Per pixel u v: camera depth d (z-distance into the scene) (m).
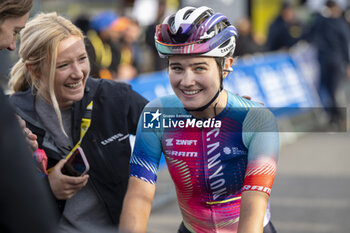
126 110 1.93
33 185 0.90
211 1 7.76
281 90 6.75
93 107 1.90
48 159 1.86
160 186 4.45
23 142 0.93
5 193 0.87
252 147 1.61
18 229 0.87
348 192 4.46
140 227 1.58
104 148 1.88
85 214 1.87
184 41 1.47
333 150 6.01
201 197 1.71
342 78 7.62
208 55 1.50
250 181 1.55
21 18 1.33
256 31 11.60
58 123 1.88
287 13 8.88
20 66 1.92
